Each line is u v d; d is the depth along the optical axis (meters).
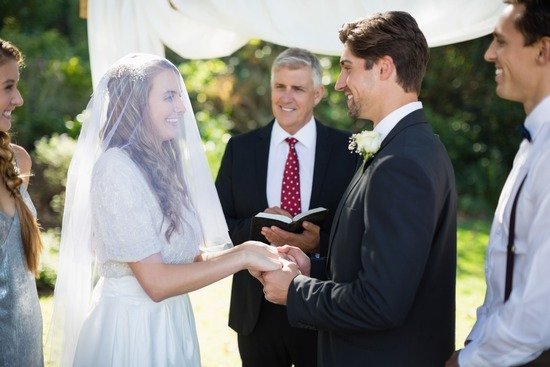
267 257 2.71
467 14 3.48
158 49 3.83
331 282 2.50
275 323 3.48
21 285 2.78
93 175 2.56
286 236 3.20
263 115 13.22
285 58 3.59
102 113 2.67
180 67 13.15
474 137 12.48
